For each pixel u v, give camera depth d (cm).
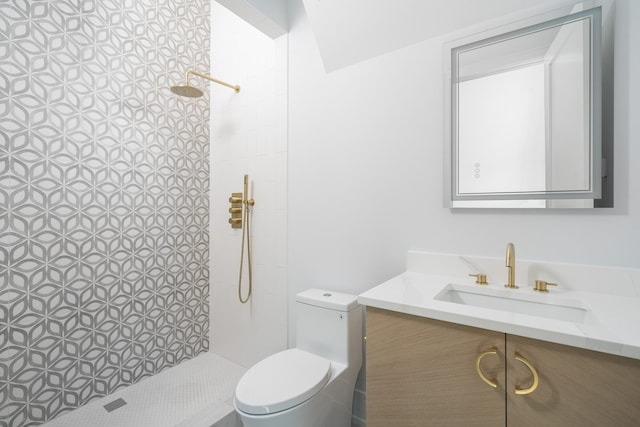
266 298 191
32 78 142
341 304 135
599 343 66
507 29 115
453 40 126
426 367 91
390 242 144
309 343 146
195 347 217
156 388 176
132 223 180
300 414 107
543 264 109
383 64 146
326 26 151
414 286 112
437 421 89
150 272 190
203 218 223
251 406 103
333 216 162
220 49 218
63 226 152
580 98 102
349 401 138
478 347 82
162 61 196
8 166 135
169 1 200
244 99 203
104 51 167
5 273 134
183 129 208
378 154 147
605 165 100
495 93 118
